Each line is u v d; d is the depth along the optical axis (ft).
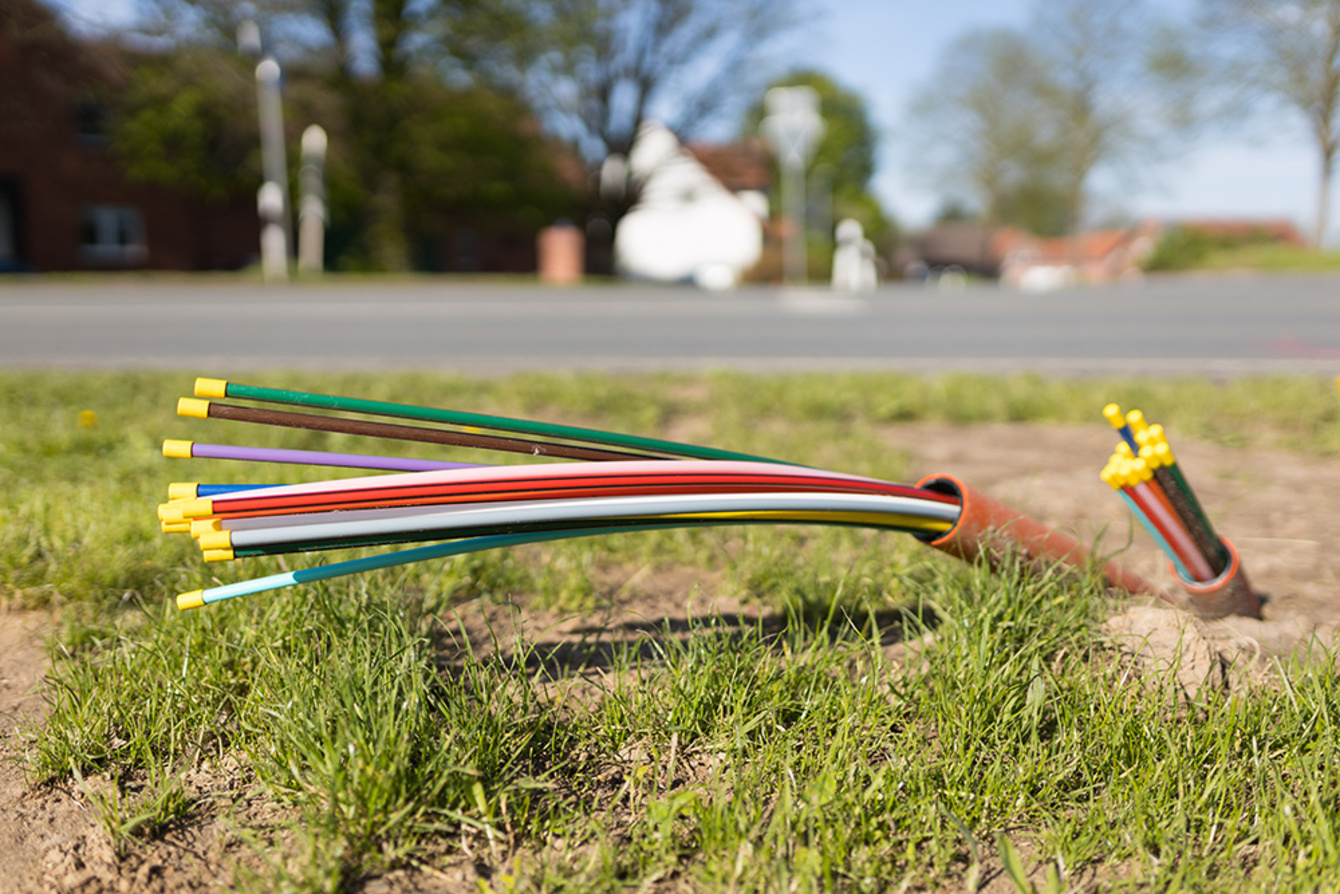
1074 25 128.77
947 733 5.33
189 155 83.66
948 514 6.47
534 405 15.60
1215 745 5.22
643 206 116.47
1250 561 8.52
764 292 50.78
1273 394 15.15
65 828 4.87
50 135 80.64
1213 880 4.43
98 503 8.79
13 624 7.18
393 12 90.12
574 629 7.18
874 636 6.20
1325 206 95.35
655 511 5.21
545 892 4.37
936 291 50.52
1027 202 147.74
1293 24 93.91
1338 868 4.24
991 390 16.48
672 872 4.52
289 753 5.10
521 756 5.37
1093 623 6.32
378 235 93.76
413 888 4.41
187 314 33.78
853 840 4.63
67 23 62.34
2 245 80.48
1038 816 4.92
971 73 145.69
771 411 15.57
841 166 196.24
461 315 34.81
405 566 7.68
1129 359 21.42
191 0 65.67
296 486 4.68
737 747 5.20
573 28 99.30
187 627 6.40
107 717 5.58
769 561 8.18
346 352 23.62
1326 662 5.72
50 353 22.74
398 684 5.32
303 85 84.28
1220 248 100.94
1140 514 6.47
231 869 4.59
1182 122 106.93
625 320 33.24
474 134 98.12
